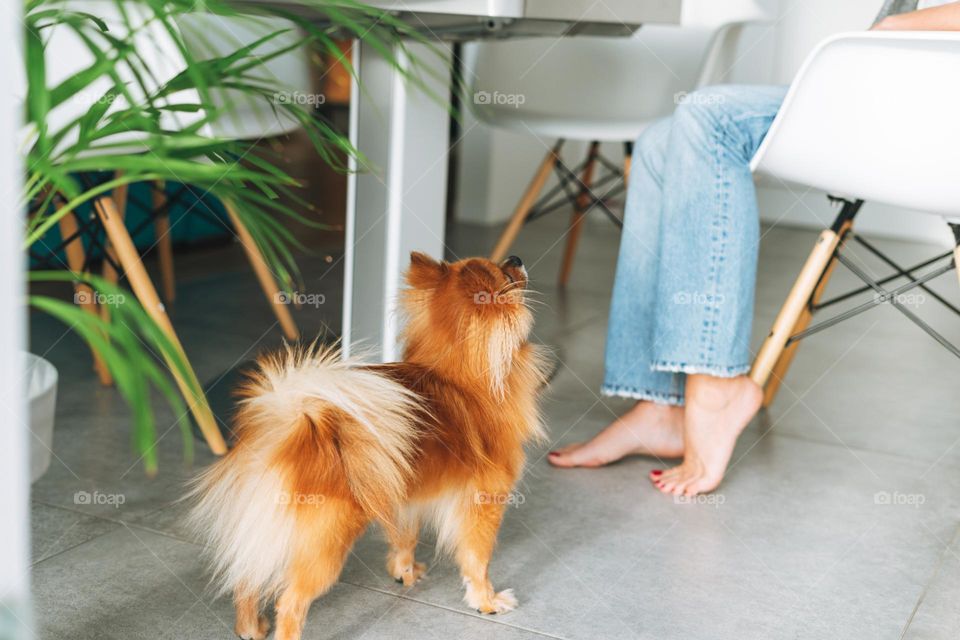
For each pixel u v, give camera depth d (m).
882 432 2.00
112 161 0.80
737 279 1.55
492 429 1.17
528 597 1.26
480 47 2.57
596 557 1.38
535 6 1.36
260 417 1.03
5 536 0.68
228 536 1.04
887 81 1.40
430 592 1.26
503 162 4.34
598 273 3.43
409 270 1.20
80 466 1.61
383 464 1.02
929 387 2.33
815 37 2.73
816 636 1.19
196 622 1.14
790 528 1.51
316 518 1.01
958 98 1.36
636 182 1.71
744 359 1.59
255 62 0.99
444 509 1.19
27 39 0.75
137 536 1.37
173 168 0.82
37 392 1.11
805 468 1.78
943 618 1.25
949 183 1.42
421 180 1.73
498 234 4.04
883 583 1.34
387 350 1.71
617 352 1.74
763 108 1.54
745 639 1.17
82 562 1.29
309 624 1.16
